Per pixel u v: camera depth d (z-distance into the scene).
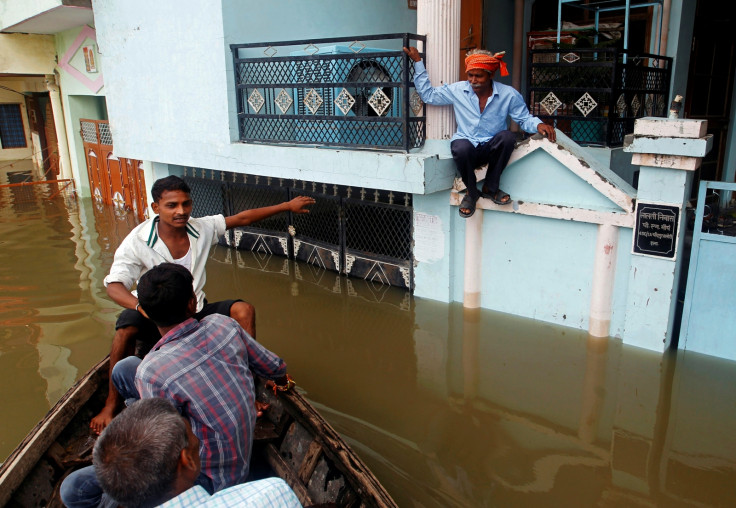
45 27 10.64
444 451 3.57
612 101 5.59
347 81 5.63
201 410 2.30
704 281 4.45
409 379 4.45
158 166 8.73
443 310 5.65
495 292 5.52
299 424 3.24
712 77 7.71
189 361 2.33
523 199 5.06
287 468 3.10
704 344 4.59
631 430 3.77
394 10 8.05
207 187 8.13
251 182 7.37
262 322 5.54
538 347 4.87
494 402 4.12
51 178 14.98
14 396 4.32
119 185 10.76
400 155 5.07
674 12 6.91
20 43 11.41
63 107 12.17
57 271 7.19
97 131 11.12
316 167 5.78
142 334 3.44
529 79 6.21
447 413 4.00
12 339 5.27
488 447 3.62
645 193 4.32
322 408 4.05
